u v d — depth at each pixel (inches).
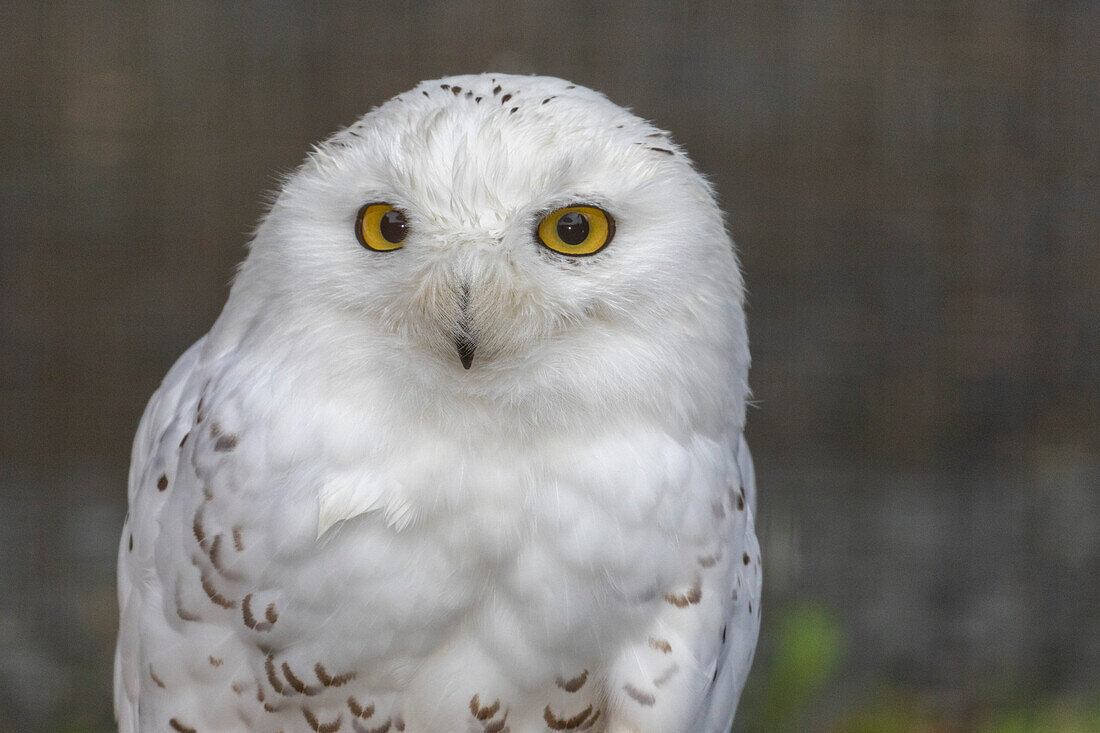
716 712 184.1
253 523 157.3
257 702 167.0
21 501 486.3
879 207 530.0
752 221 528.1
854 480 509.4
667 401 158.9
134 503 179.2
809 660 293.6
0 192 512.1
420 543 156.9
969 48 530.3
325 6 515.8
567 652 162.4
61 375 514.0
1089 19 530.3
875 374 528.7
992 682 399.2
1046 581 457.7
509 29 520.4
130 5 516.1
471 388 154.3
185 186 518.6
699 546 163.8
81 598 432.8
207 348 180.1
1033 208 530.9
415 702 166.4
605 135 155.5
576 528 157.3
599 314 155.9
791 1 527.2
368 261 154.0
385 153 152.6
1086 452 521.0
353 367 154.9
